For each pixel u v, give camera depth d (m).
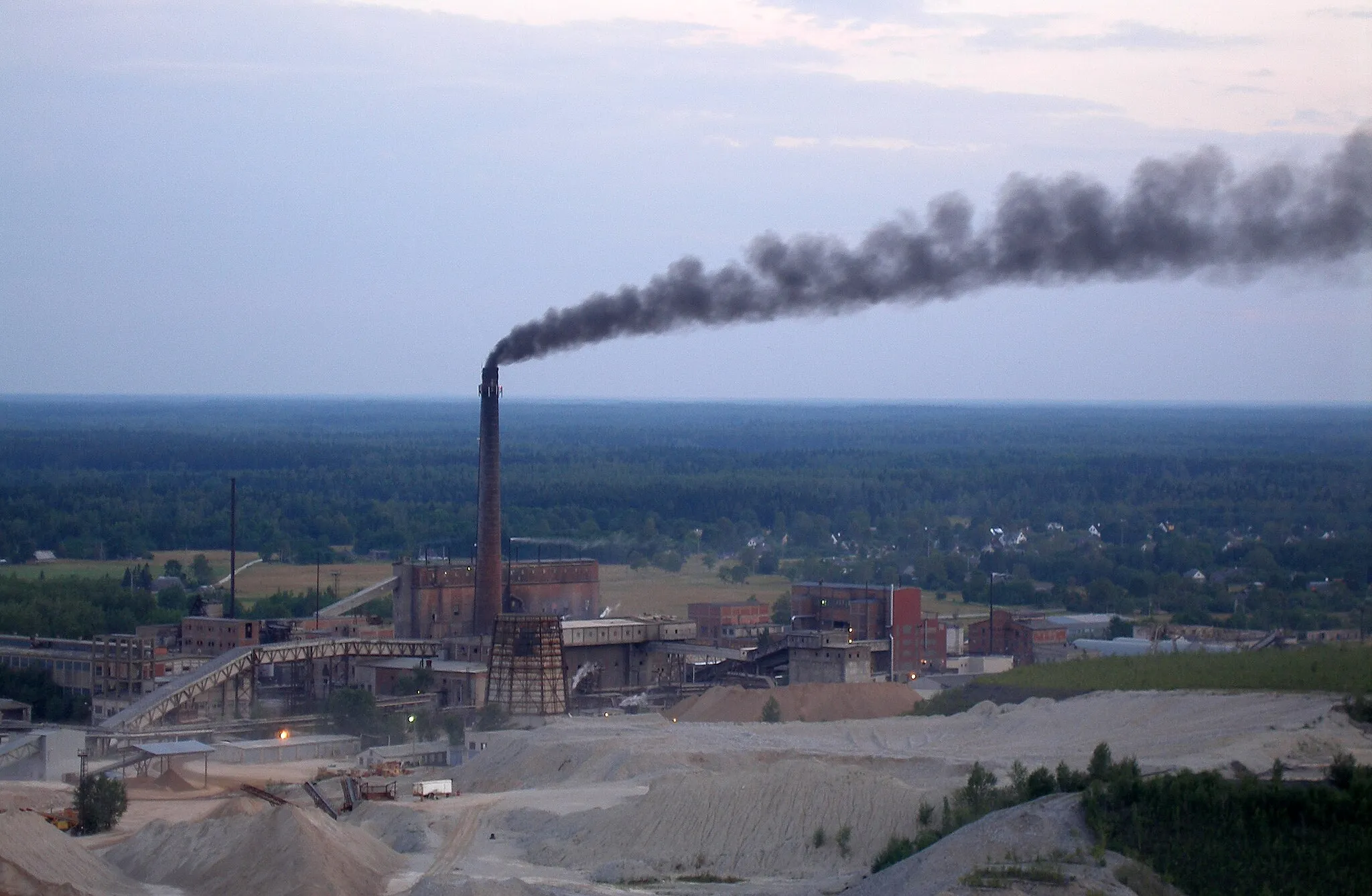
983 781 132.62
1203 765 133.75
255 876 127.88
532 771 173.75
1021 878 101.62
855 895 110.25
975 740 174.25
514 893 120.06
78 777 174.12
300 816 133.75
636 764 168.75
